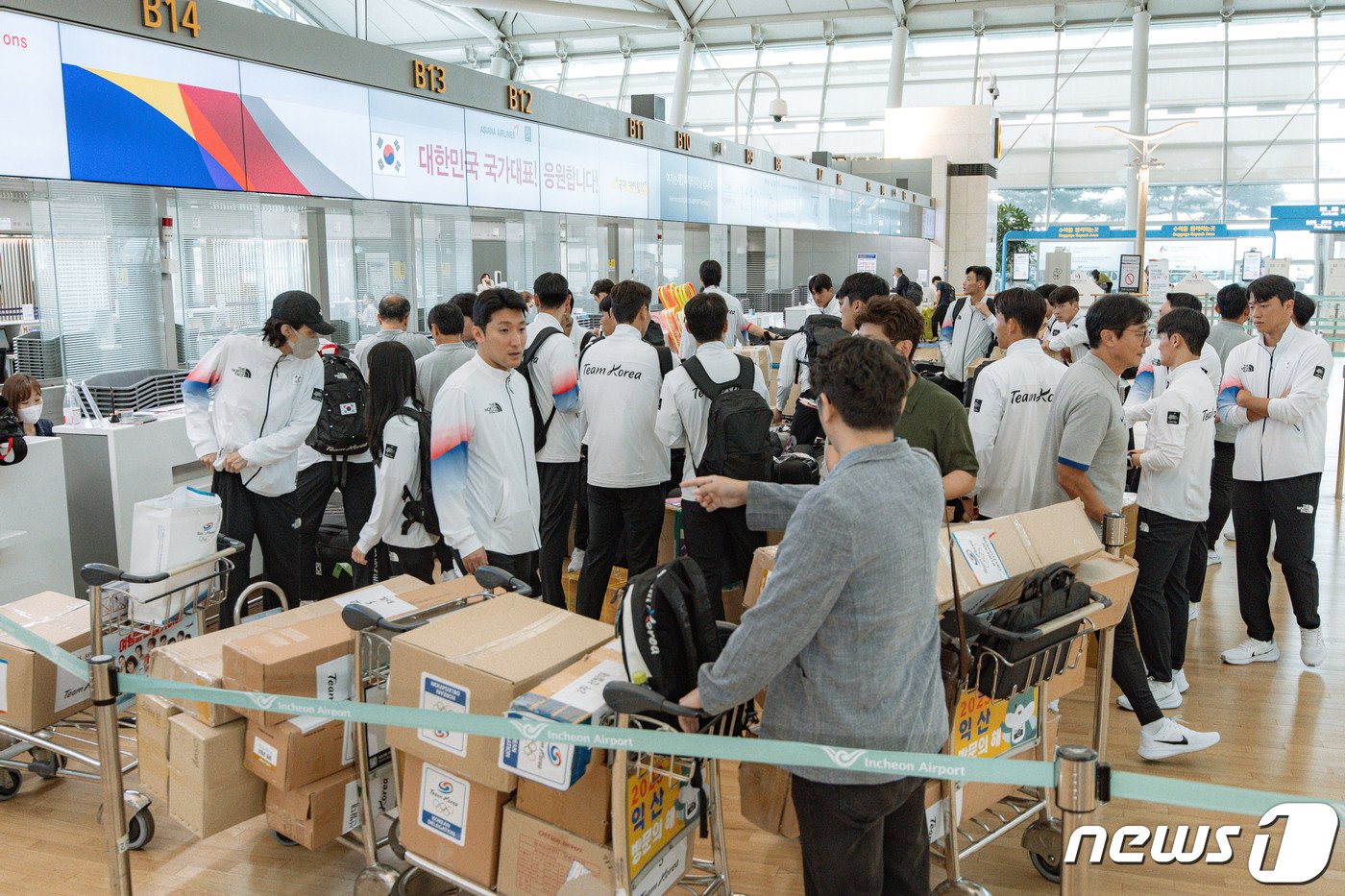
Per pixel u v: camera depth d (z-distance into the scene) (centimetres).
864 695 174
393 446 319
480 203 609
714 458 368
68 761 339
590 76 2680
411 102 553
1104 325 309
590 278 801
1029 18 2466
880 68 2553
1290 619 504
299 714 232
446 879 230
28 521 404
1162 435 356
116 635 309
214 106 444
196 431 384
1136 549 378
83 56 390
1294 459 423
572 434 444
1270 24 2361
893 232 1717
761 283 1237
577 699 203
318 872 281
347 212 576
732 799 328
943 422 286
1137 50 2356
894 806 182
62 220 464
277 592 326
